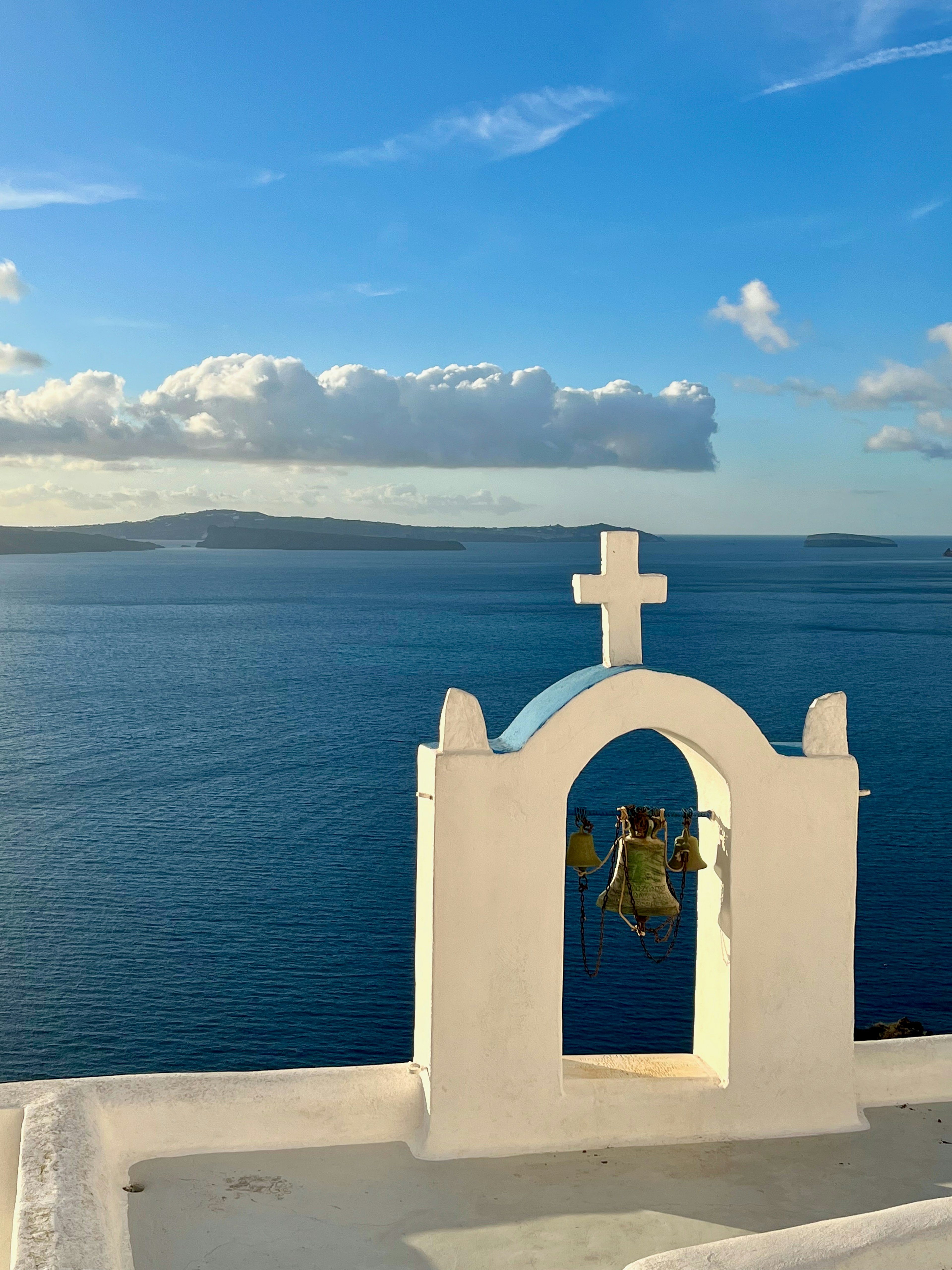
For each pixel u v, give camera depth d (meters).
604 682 5.86
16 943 48.53
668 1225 5.29
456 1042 5.83
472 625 194.88
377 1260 4.98
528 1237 5.17
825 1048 6.21
